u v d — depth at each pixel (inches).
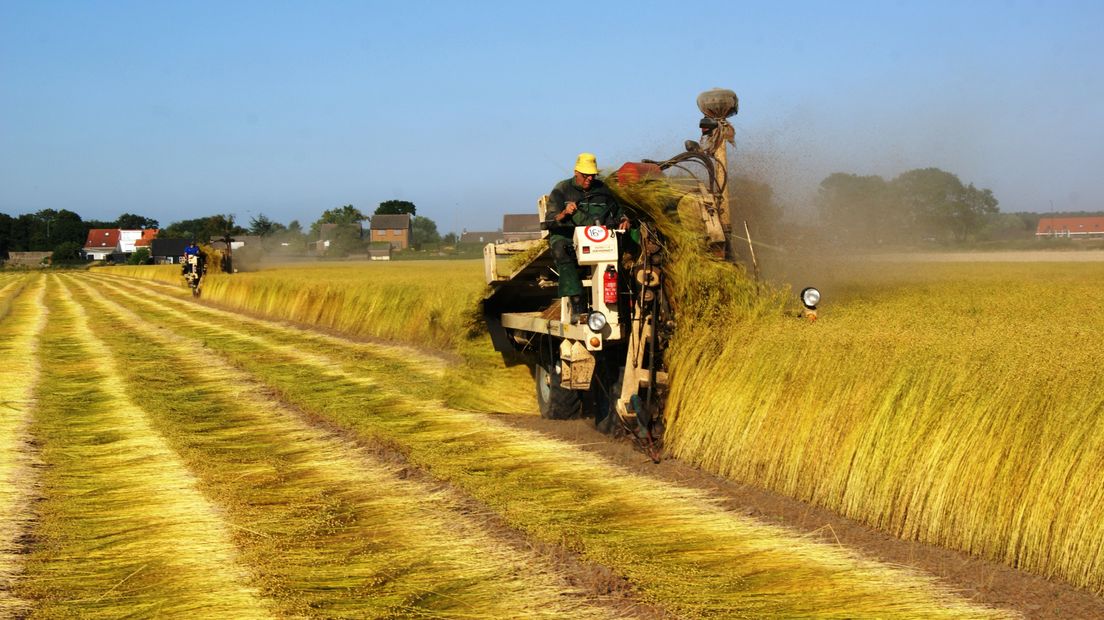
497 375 454.9
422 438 355.3
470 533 238.5
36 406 451.2
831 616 183.6
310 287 970.7
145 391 487.2
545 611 186.7
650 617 184.2
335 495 277.6
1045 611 188.1
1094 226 3385.8
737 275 323.9
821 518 248.7
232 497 274.8
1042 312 388.5
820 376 265.1
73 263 4675.2
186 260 1669.5
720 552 221.5
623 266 333.1
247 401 461.7
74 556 224.2
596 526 239.1
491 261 431.2
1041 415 210.4
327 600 191.5
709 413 299.7
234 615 184.9
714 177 350.3
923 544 227.3
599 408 358.9
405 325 730.2
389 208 5403.5
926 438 231.9
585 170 323.0
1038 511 205.2
